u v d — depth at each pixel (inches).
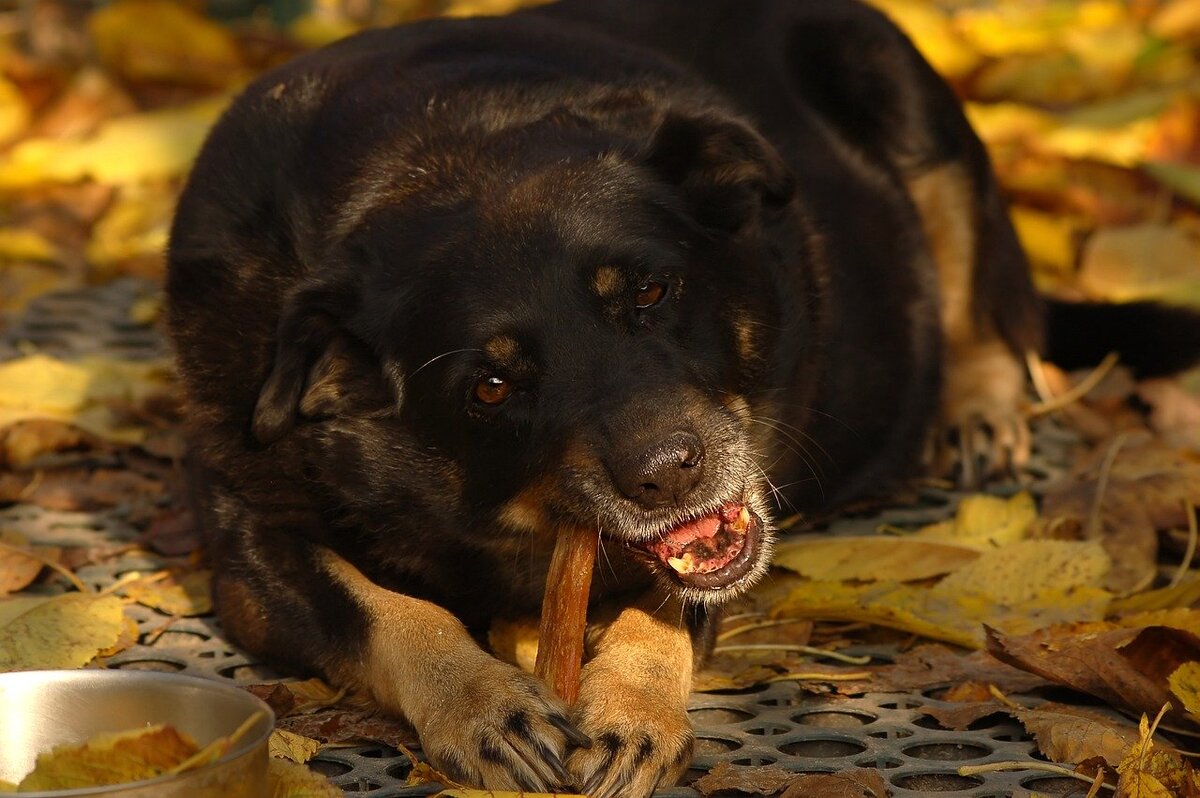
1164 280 453.4
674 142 269.4
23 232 507.5
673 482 236.1
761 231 286.5
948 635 266.2
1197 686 224.8
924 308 367.9
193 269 281.0
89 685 210.4
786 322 287.4
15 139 598.2
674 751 218.5
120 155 540.1
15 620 265.3
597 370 243.1
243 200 283.7
